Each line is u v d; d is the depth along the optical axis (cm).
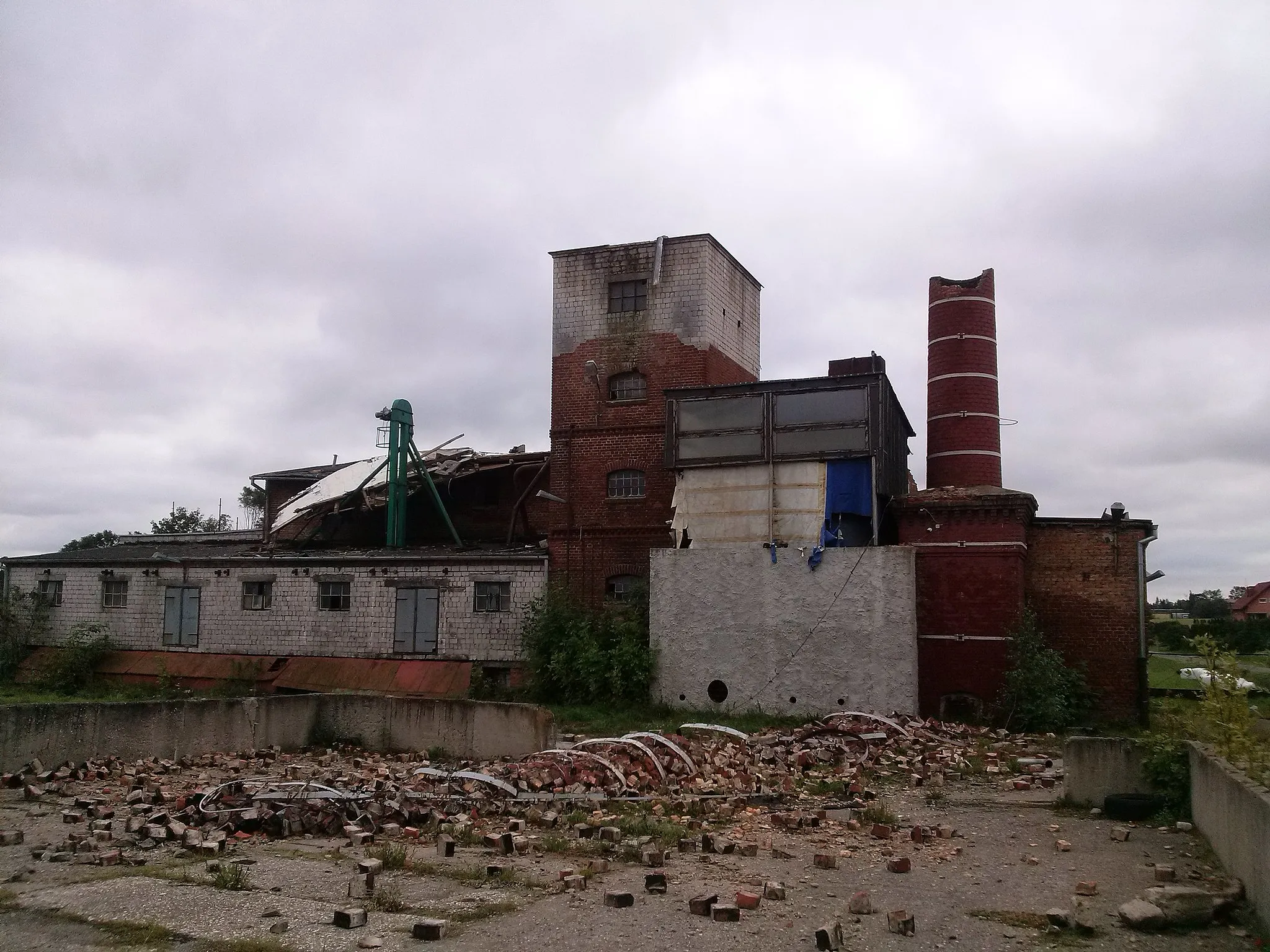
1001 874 873
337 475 3547
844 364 2483
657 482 2672
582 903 768
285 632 2795
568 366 2830
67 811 1102
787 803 1206
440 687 2538
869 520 2270
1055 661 2045
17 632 3133
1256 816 736
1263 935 698
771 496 2286
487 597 2639
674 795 1237
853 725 1720
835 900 786
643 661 2242
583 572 2642
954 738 1797
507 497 3262
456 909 752
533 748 1523
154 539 4006
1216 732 966
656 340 2752
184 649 2930
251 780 1205
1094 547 2217
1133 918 716
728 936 693
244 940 671
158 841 972
